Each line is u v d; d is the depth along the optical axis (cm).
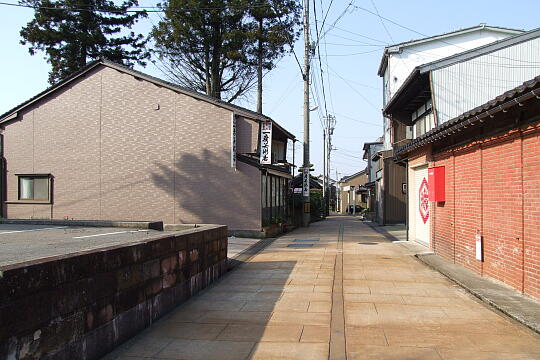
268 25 2548
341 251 1221
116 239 885
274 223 1806
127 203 1750
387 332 507
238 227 1652
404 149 1280
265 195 1766
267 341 484
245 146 1664
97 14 2478
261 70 2616
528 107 586
